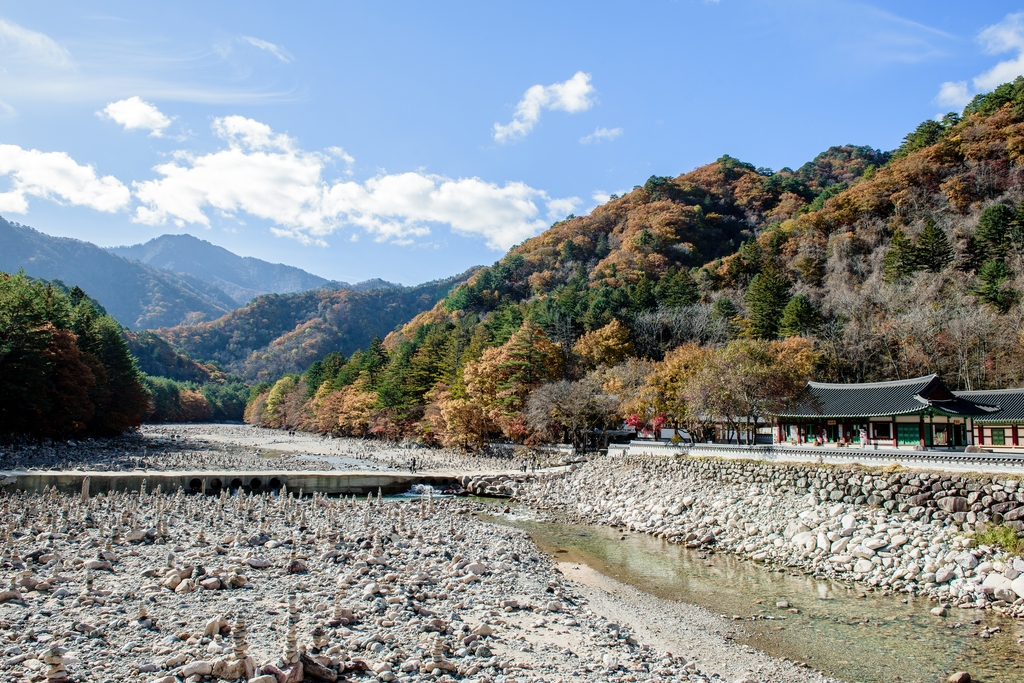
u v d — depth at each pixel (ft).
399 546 87.97
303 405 515.09
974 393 156.76
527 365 244.63
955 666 57.47
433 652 46.03
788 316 277.23
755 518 110.32
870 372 258.16
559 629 60.18
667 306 327.88
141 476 152.25
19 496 114.83
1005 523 86.48
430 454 262.47
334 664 42.98
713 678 51.72
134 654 42.52
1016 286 238.89
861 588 82.07
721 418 176.35
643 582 84.58
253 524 94.22
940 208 335.67
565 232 583.58
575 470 177.58
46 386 230.27
